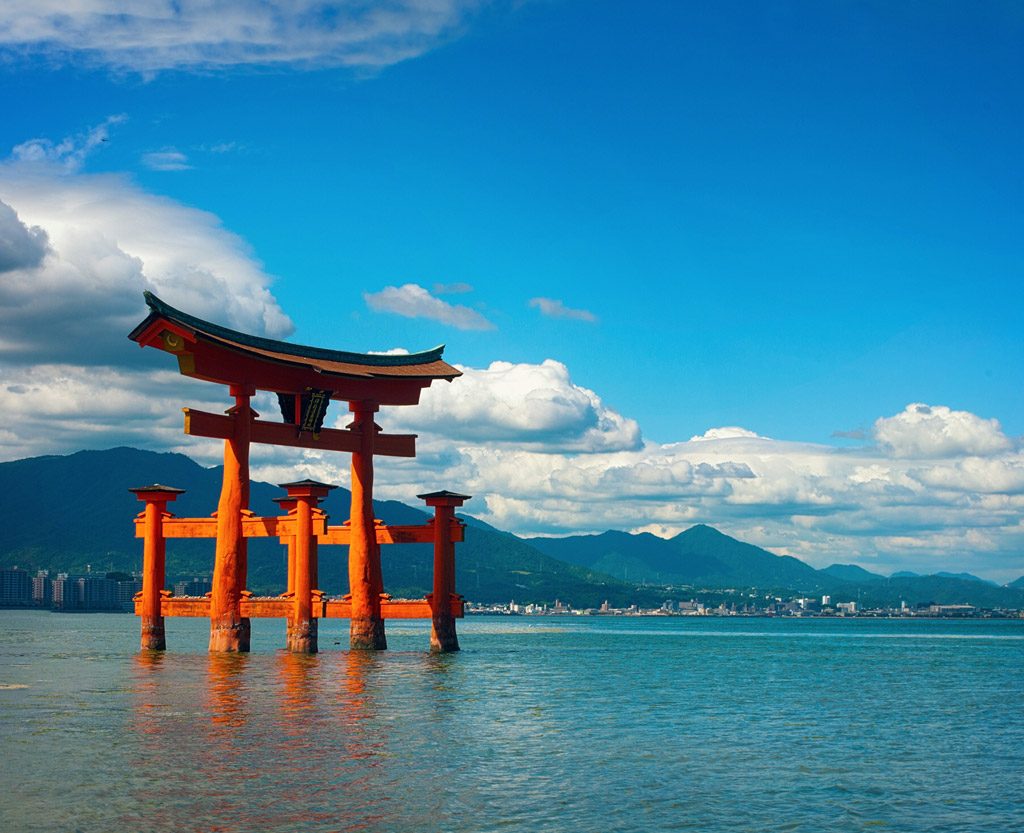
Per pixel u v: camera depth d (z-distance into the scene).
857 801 23.42
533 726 33.84
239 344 56.56
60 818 20.38
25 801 21.66
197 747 27.92
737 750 30.03
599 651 97.19
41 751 27.08
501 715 36.44
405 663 57.38
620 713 38.78
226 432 56.88
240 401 57.25
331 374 59.09
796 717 38.91
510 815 21.39
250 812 21.02
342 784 23.64
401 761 26.55
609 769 26.42
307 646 59.44
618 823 21.03
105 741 28.73
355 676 48.50
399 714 35.38
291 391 58.69
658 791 23.94
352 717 34.25
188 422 54.09
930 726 36.91
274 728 31.47
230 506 59.53
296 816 20.81
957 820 21.86
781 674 65.25
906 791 24.56
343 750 27.88
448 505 63.94
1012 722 38.53
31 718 33.12
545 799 22.86
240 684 44.00
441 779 24.52
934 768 27.66
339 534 63.09
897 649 121.81
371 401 61.94
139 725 31.77
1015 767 27.98
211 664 54.53
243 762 25.91
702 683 55.41
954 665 81.81
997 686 57.34
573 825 20.80
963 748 31.47
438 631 65.75
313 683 44.78
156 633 61.88
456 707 38.09
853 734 34.22
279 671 50.47
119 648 79.56
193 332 52.28
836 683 57.94
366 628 61.69
